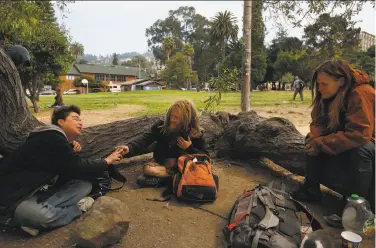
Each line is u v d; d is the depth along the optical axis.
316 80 3.14
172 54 96.69
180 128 3.73
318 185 3.48
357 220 2.74
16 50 3.68
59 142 2.67
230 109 14.52
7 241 2.65
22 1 8.44
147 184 3.86
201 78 83.75
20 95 3.57
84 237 2.42
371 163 2.85
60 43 14.20
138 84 87.50
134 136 4.44
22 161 2.65
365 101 2.77
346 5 6.81
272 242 2.19
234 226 2.47
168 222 3.02
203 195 3.39
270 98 24.95
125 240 2.68
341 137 2.84
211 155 5.19
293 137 4.30
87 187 3.05
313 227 2.73
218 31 51.25
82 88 80.94
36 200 2.71
